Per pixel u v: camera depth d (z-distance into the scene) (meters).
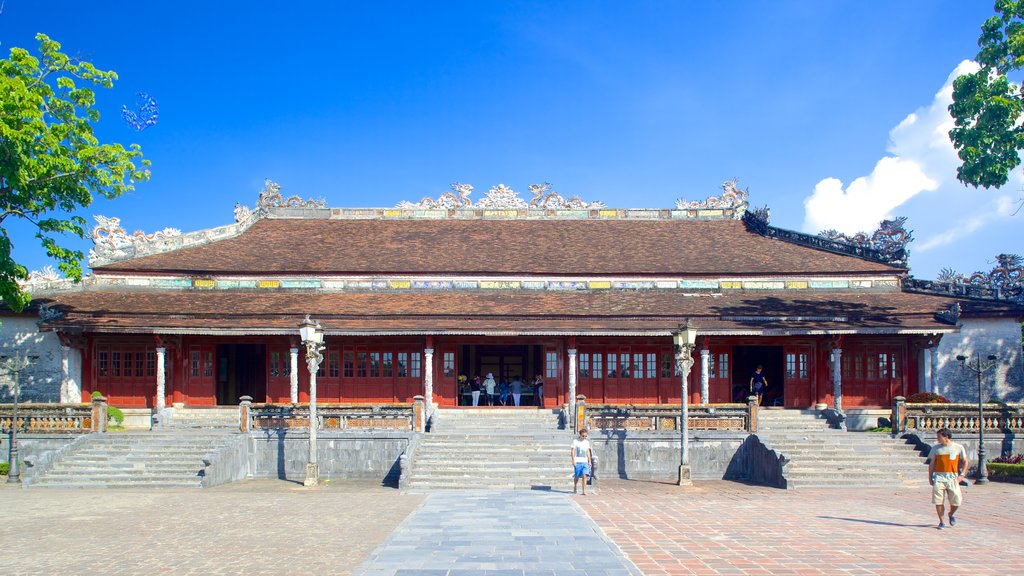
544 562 12.93
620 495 22.55
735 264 38.94
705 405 28.77
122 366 34.75
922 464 26.48
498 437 28.61
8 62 26.42
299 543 15.03
